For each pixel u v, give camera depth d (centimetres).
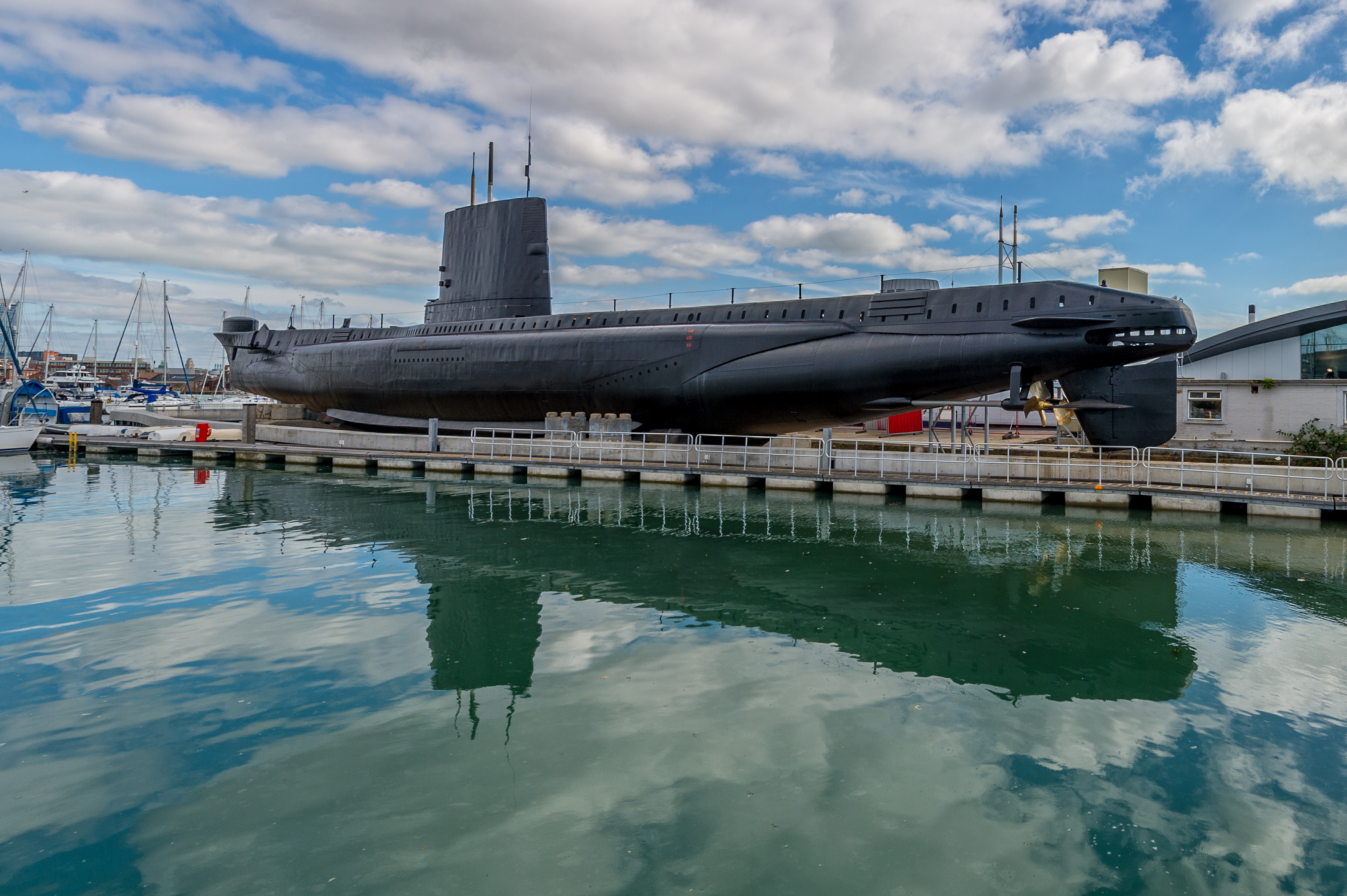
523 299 3098
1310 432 2447
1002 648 997
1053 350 1984
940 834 590
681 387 2562
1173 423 2000
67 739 737
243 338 4053
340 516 1906
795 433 2708
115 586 1276
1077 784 664
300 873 541
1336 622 1084
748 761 702
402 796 641
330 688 864
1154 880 536
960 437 3506
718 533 1708
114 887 527
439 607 1177
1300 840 582
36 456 3344
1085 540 1602
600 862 553
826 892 521
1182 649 987
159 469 2891
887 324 2270
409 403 3259
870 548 1556
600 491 2289
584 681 890
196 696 838
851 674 912
